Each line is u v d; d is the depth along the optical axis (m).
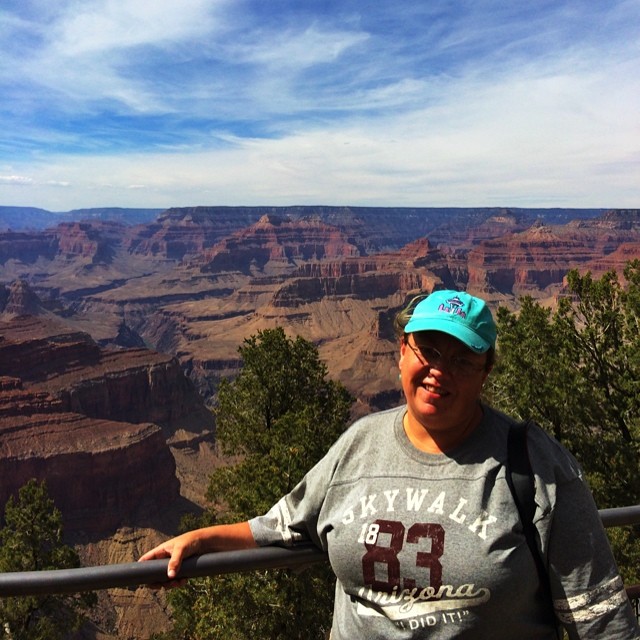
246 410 24.47
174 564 4.21
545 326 18.97
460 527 3.64
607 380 18.12
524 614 3.65
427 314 3.93
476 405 4.07
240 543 4.46
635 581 15.53
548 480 3.68
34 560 26.38
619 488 17.11
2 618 23.44
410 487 3.87
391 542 3.74
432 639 3.59
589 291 18.42
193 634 23.88
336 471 4.24
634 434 17.52
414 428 4.09
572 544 3.63
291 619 16.83
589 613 3.60
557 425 18.31
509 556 3.54
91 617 50.56
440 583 3.58
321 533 4.20
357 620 3.91
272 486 17.56
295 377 24.06
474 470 3.80
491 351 4.05
